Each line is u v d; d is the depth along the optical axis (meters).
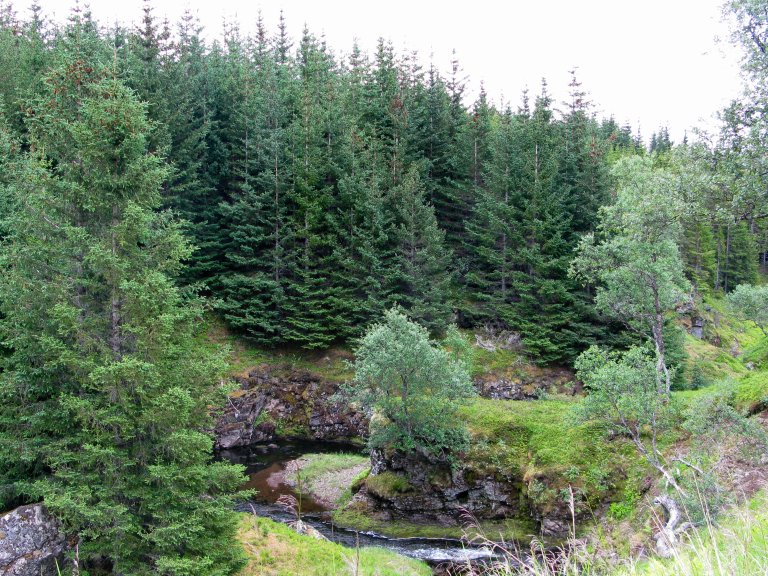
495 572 6.70
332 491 28.64
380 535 23.94
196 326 15.08
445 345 41.94
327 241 42.09
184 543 13.60
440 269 44.56
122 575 12.87
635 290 26.06
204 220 42.50
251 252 41.72
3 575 12.17
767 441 16.41
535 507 23.28
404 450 25.81
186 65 44.97
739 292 42.50
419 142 51.38
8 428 13.31
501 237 48.00
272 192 42.62
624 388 19.62
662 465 21.05
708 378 42.38
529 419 27.45
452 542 23.16
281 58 73.44
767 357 37.91
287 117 49.28
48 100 16.02
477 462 25.72
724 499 13.34
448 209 51.34
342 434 38.94
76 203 13.92
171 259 14.48
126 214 13.45
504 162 47.09
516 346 43.59
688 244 63.31
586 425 25.22
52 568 12.99
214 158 44.53
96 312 14.22
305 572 16.36
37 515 13.05
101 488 12.64
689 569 5.22
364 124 51.66
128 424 12.91
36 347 13.33
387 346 26.19
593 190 45.47
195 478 13.56
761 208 13.83
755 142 12.92
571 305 43.44
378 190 44.41
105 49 36.41
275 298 40.44
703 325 57.69
